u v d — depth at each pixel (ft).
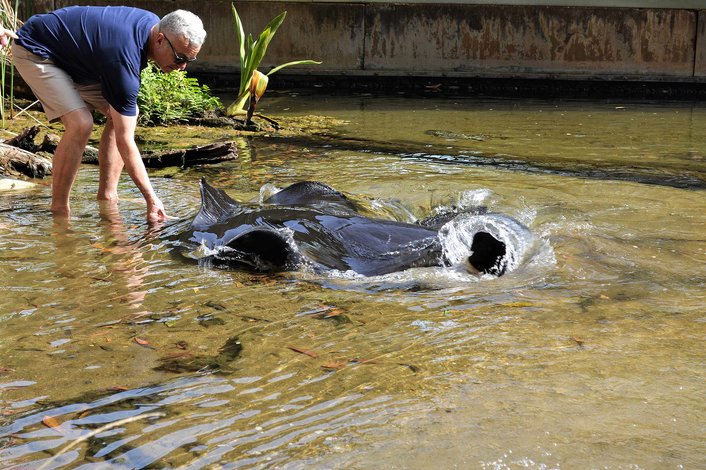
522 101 45.85
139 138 30.91
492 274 14.34
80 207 19.24
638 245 16.26
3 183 21.27
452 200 21.02
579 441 8.36
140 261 15.02
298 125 35.47
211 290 13.47
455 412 9.01
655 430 8.59
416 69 51.19
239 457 8.07
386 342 11.16
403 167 25.81
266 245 14.96
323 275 14.37
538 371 10.14
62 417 8.91
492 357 10.61
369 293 13.39
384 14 50.52
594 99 47.26
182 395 9.47
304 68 51.31
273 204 17.97
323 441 8.38
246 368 10.27
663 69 49.73
